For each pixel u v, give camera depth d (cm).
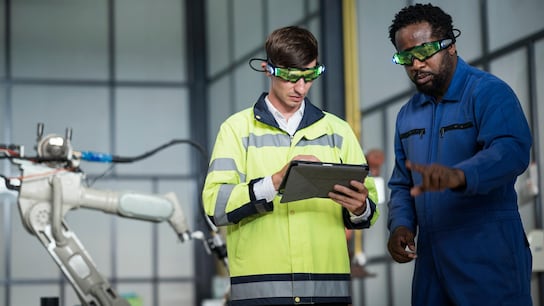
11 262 992
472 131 245
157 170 1064
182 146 1073
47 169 340
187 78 1085
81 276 336
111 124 1063
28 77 1047
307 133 252
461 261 244
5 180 334
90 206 345
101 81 1068
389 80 651
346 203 238
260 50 912
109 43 1076
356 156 258
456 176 219
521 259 242
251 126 254
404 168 272
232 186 244
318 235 247
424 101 260
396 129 273
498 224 242
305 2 780
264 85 907
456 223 246
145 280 1032
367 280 681
